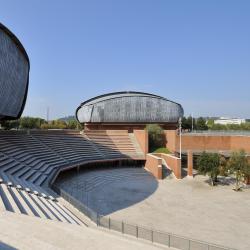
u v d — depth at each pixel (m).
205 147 54.69
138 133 54.44
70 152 44.59
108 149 51.31
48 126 91.50
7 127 79.12
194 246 15.91
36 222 14.39
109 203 27.84
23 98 53.44
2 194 18.27
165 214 24.92
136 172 45.06
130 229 18.86
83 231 14.82
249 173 34.25
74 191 31.58
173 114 67.12
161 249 14.46
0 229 12.42
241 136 54.16
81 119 70.44
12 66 44.72
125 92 71.88
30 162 33.28
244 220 23.56
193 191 33.53
